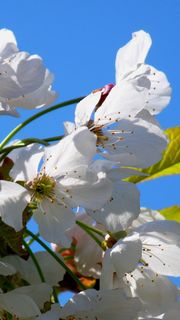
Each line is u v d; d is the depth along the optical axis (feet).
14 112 1.33
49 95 1.36
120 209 1.34
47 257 1.36
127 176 1.32
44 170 1.34
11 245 1.30
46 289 1.28
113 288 1.34
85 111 1.37
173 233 1.37
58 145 1.31
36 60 1.35
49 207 1.34
